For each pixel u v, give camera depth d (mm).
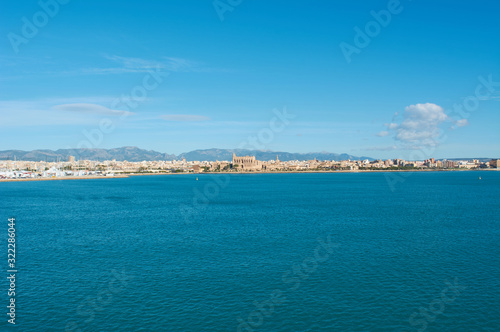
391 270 62094
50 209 149625
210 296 51500
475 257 69875
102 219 122125
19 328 42781
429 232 95188
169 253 74250
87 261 68688
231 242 84000
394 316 45500
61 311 47000
